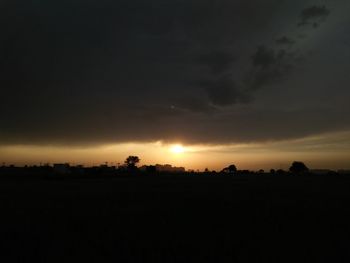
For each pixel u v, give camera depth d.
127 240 22.12
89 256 18.75
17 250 19.95
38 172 149.12
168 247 20.41
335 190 60.34
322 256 18.42
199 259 18.09
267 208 35.88
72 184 84.44
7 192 60.19
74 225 27.64
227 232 24.30
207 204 39.81
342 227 25.97
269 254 18.81
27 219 30.78
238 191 58.81
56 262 17.70
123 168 187.12
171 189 64.50
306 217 30.19
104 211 35.09
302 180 104.88
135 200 45.19
